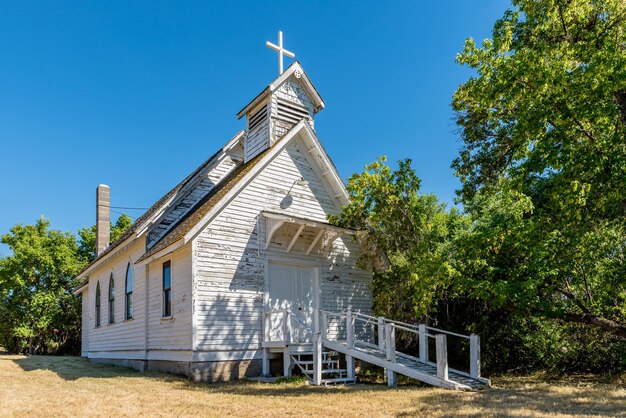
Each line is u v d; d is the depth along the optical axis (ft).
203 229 47.42
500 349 55.83
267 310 51.31
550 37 42.88
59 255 111.04
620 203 40.73
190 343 46.03
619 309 46.06
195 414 29.48
